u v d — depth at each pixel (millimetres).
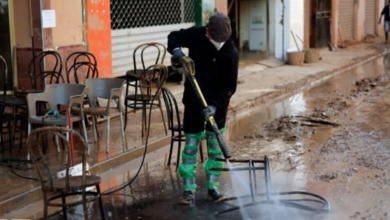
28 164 6562
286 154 7621
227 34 5316
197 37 5469
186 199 5730
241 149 7941
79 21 8797
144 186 6375
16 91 7441
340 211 5508
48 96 6449
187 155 5680
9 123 6773
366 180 6434
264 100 11672
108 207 5723
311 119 9711
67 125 6062
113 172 6863
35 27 8109
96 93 7199
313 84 14086
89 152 7191
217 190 6027
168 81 12461
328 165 7059
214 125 5246
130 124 8852
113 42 10328
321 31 20000
